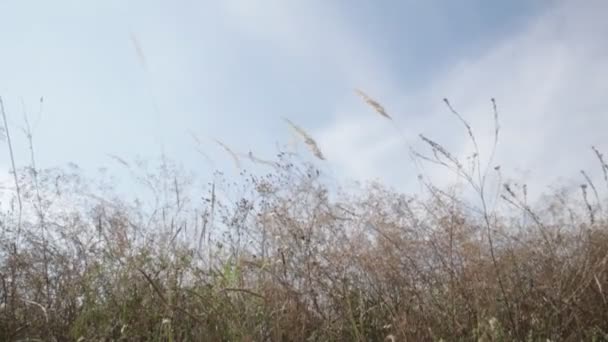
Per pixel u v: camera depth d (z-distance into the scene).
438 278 3.82
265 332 3.60
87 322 3.71
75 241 4.40
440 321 3.47
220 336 3.44
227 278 3.97
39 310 3.85
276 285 3.83
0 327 3.60
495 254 3.97
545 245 3.92
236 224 4.30
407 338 3.32
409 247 4.02
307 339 3.57
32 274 4.09
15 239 4.25
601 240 3.86
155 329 3.57
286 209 4.21
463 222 4.00
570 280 3.64
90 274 4.06
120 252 4.13
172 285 3.74
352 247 4.04
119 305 3.76
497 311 3.49
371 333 3.60
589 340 3.27
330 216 4.22
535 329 3.34
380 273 3.90
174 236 4.21
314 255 3.94
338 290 3.79
